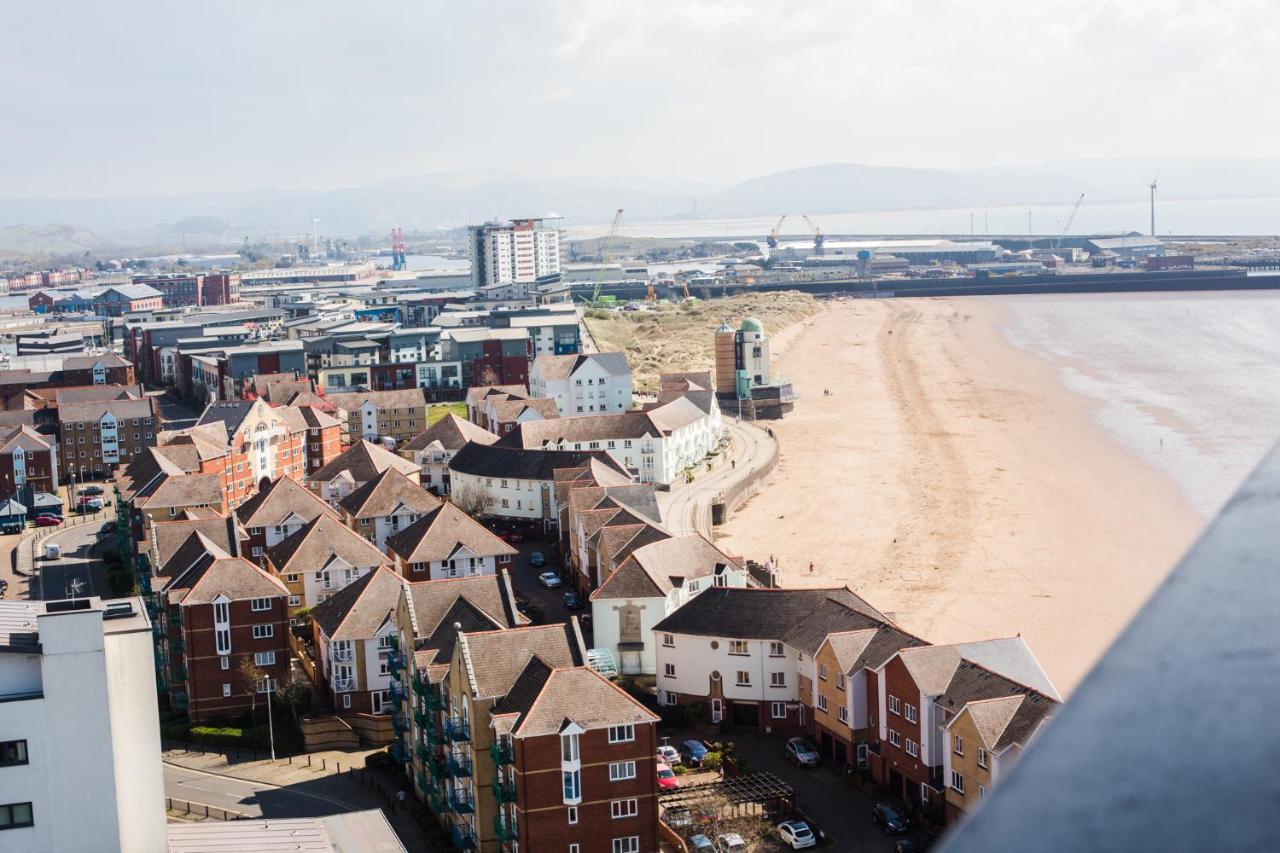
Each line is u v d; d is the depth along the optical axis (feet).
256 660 429.79
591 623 485.97
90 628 232.32
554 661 322.96
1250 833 17.52
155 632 473.67
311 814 349.82
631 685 425.69
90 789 235.20
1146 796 18.33
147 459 650.43
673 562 458.91
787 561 596.29
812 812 340.18
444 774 337.93
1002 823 18.89
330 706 428.15
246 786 372.17
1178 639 19.62
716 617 408.87
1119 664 20.01
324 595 506.48
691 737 397.80
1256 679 18.60
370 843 257.55
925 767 330.34
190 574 444.14
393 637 395.96
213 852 245.86
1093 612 503.61
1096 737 19.35
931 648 344.28
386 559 516.32
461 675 320.91
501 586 384.68
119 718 241.96
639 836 302.86
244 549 561.43
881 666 349.82
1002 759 299.58
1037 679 347.97
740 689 401.90
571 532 554.46
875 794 348.38
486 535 524.93
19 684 233.35
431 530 520.42
